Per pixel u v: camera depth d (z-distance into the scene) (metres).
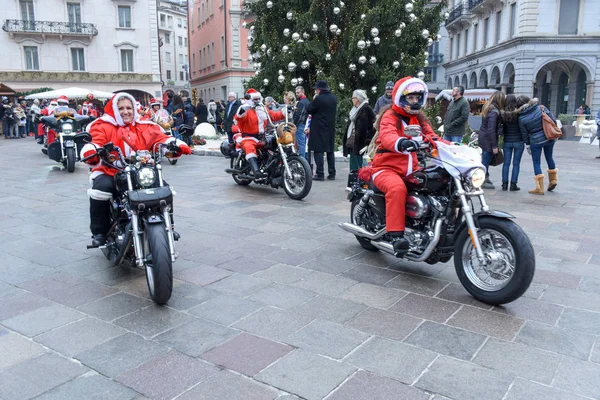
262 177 8.48
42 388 2.92
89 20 38.34
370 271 4.82
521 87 33.03
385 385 2.92
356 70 15.50
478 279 4.12
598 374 3.03
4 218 6.99
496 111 8.53
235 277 4.68
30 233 6.21
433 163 4.20
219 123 24.23
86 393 2.87
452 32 47.59
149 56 40.34
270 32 16.34
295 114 11.03
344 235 6.08
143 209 4.02
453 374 3.03
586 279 4.57
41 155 15.81
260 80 16.59
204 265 5.01
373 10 14.36
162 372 3.08
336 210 7.40
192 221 6.77
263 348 3.35
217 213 7.25
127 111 4.51
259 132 8.70
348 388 2.89
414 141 4.11
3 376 3.04
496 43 37.50
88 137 4.31
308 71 16.08
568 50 32.19
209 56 49.12
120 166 4.43
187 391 2.88
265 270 4.86
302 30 15.02
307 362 3.17
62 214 7.23
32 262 5.13
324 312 3.91
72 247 5.63
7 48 36.81
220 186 9.55
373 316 3.83
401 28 14.81
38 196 8.59
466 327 3.64
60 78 38.12
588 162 13.51
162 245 3.91
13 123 25.55
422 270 4.86
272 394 2.84
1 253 5.42
